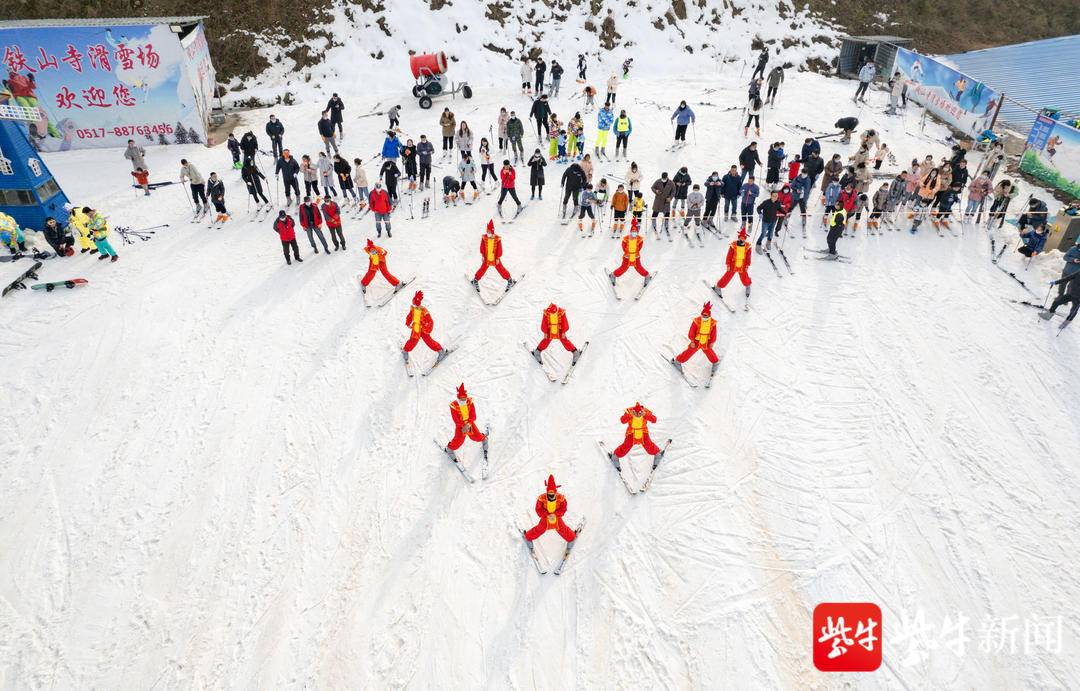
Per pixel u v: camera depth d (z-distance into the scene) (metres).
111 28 22.48
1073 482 10.60
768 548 9.79
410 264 16.56
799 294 14.99
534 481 10.94
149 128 24.52
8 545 10.50
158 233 18.80
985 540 9.79
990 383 12.53
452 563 9.88
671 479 10.84
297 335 14.45
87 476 11.55
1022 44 32.50
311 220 16.41
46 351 14.23
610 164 21.16
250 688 8.66
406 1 31.59
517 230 17.80
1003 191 16.83
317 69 29.94
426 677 8.59
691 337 12.15
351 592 9.62
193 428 12.37
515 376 12.95
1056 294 14.73
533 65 31.53
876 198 17.09
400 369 13.37
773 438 11.49
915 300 14.79
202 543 10.42
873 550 9.70
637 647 8.73
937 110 25.34
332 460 11.59
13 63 22.31
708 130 23.72
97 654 9.13
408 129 24.94
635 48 33.09
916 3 37.75
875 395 12.32
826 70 34.47
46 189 18.38
